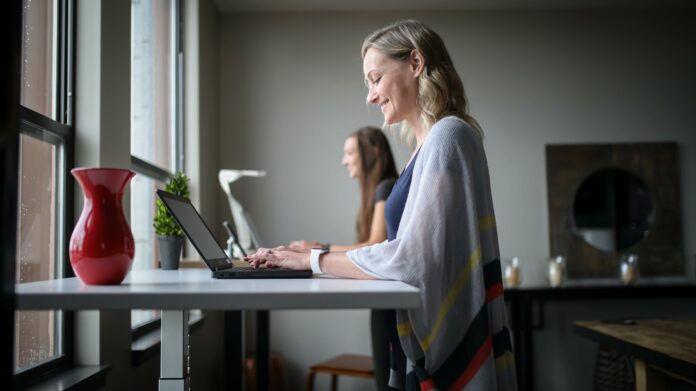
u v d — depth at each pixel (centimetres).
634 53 430
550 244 414
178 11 351
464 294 115
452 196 116
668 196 421
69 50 197
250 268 136
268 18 426
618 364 333
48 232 186
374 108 422
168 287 98
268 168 418
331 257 122
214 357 375
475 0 414
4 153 68
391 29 142
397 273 112
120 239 108
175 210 137
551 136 424
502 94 425
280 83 422
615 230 417
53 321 190
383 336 224
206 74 379
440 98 135
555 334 415
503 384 117
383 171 277
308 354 409
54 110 193
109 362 205
